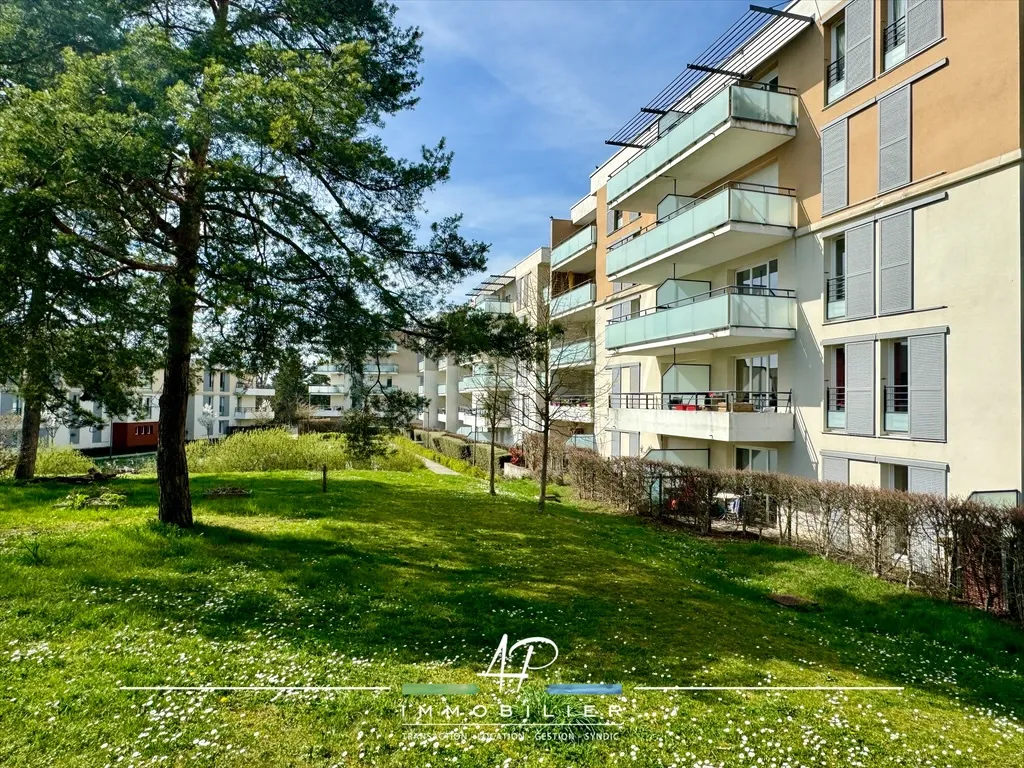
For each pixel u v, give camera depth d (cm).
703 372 1720
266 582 706
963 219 997
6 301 670
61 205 649
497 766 346
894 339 1129
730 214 1338
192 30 875
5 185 617
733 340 1450
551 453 2280
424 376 4966
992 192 954
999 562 775
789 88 1398
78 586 649
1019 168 920
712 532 1303
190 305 759
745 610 720
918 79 1076
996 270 945
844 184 1237
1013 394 916
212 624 564
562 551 980
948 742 400
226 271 744
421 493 1648
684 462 1692
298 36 951
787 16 1303
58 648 493
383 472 2259
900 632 719
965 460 984
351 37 961
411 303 995
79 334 750
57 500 1198
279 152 753
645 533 1271
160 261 920
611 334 1923
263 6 948
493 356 1085
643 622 618
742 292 1504
